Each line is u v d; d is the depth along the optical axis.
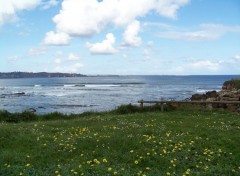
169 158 11.76
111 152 12.48
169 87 136.50
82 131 16.62
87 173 10.05
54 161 11.64
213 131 16.48
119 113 26.73
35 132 16.25
